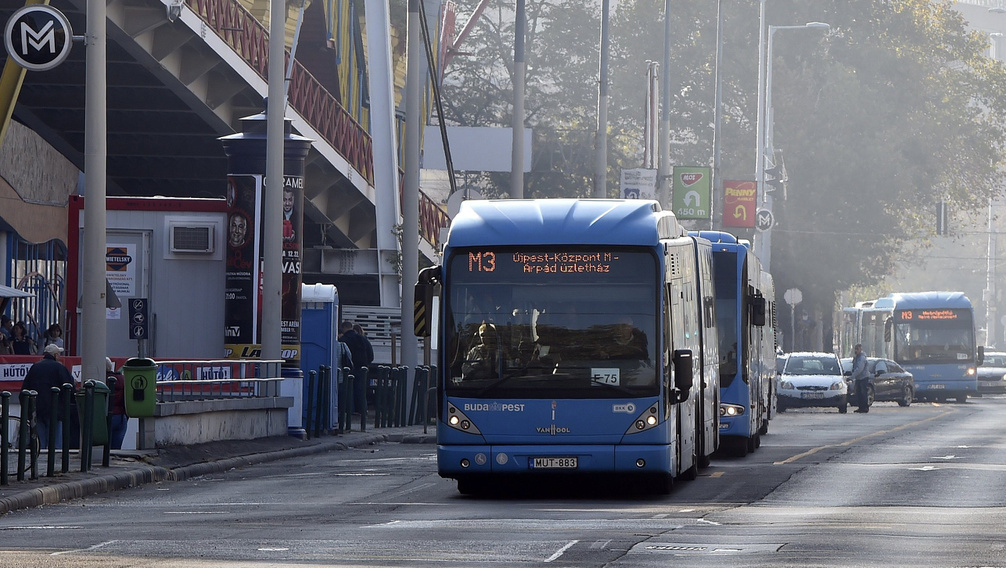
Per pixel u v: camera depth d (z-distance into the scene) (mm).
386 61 122438
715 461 71688
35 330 116438
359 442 84750
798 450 79125
